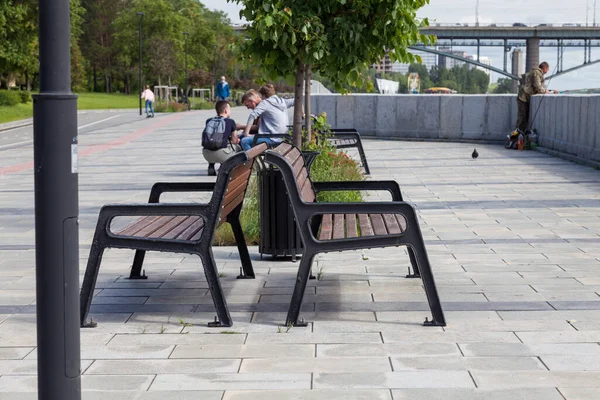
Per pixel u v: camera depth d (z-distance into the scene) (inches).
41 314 133.1
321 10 346.9
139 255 289.6
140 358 199.9
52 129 129.9
